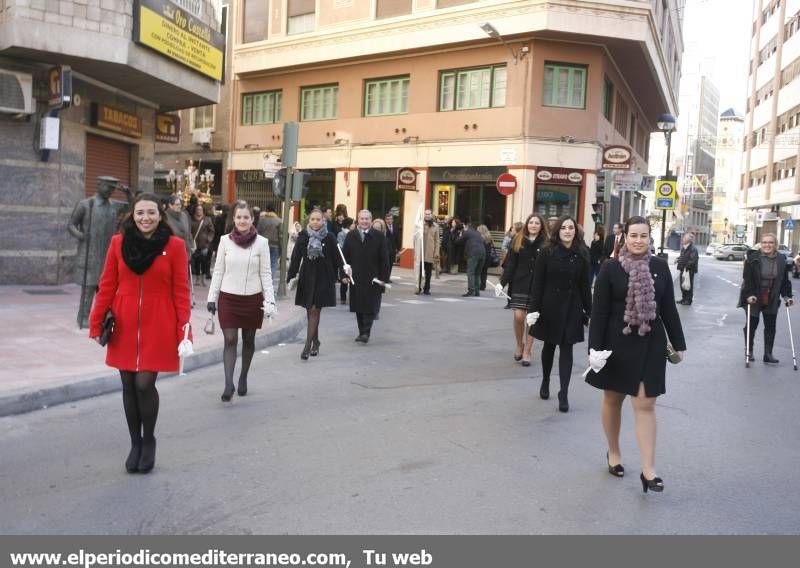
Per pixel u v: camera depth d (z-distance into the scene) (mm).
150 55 13289
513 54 22328
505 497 4590
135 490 4559
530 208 22312
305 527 4074
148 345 4758
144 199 4754
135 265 4703
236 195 29906
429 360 9211
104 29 12211
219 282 6906
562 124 22406
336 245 9062
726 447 5910
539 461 5332
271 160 17641
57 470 4887
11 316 10008
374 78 25750
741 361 10109
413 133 24656
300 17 27406
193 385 7457
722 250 59344
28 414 6129
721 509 4535
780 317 16016
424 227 17828
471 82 23594
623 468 5062
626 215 32562
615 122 26000
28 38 11539
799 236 51188
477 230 18688
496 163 22797
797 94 49688
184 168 31484
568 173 22469
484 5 22438
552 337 6965
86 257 9203
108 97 14828
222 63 16188
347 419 6316
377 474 4934
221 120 30203
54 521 4094
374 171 25641
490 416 6578
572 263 6953
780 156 53312
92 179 14883
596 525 4219
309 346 8969
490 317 13578
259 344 9711
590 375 4906
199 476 4828
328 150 26828
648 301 4645
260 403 6816
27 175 13000
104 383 6852
